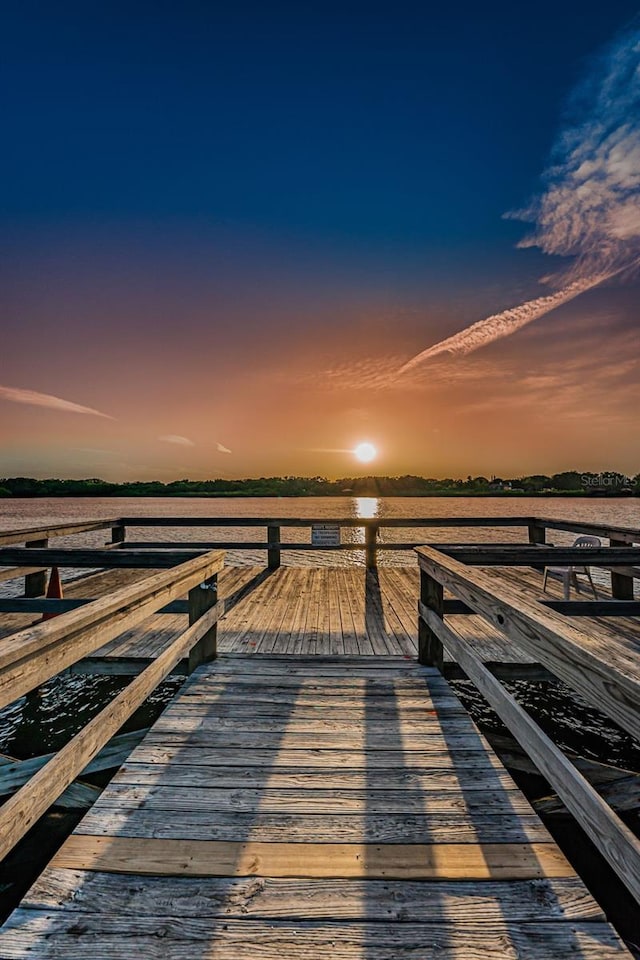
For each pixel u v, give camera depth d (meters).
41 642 1.34
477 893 1.42
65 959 1.22
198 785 1.93
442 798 1.86
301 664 3.25
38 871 2.33
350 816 1.75
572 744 3.49
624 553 3.02
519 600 1.78
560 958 1.22
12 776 2.63
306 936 1.28
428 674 3.07
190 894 1.41
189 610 3.08
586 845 2.36
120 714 1.80
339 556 17.53
